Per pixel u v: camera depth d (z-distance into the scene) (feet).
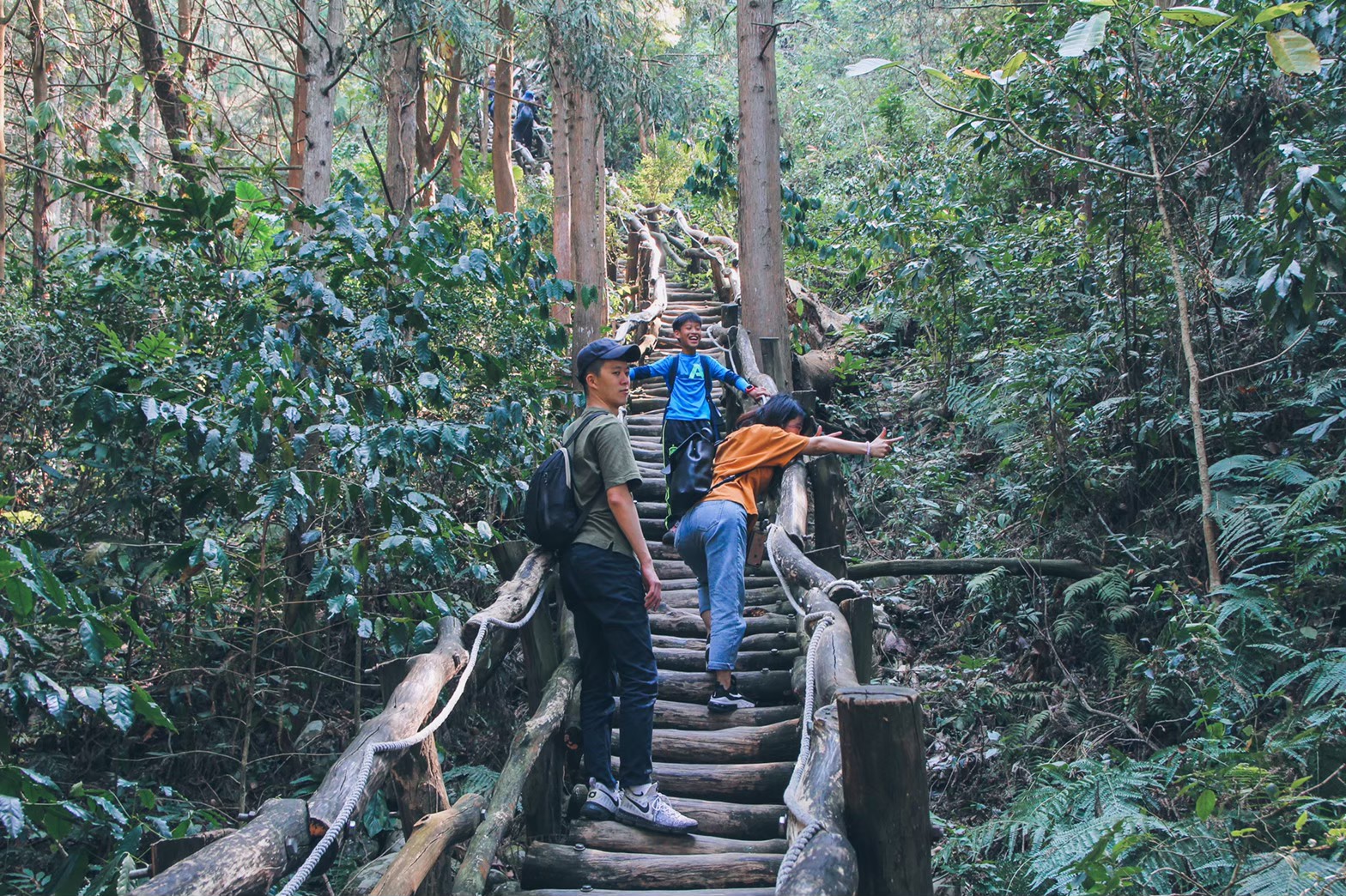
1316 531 14.20
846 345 36.09
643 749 11.61
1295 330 15.01
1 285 18.53
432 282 16.62
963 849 14.43
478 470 16.96
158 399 13.89
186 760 16.40
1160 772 12.50
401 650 15.24
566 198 38.86
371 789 7.35
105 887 7.94
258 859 5.96
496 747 16.78
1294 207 14.14
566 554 11.50
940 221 28.89
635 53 32.94
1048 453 21.48
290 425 14.38
